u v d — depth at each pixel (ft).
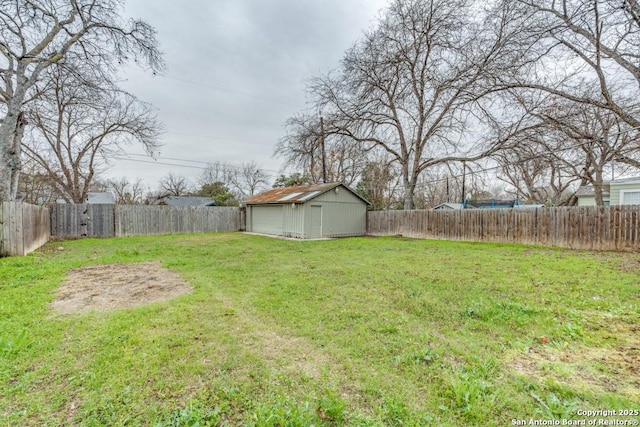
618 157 25.99
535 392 7.08
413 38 47.24
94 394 7.16
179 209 54.34
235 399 7.00
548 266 21.62
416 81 49.24
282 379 7.80
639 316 11.83
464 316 12.07
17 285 16.63
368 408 6.67
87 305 13.57
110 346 9.52
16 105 30.73
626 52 23.41
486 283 17.06
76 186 61.00
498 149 40.60
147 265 23.15
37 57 31.99
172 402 6.89
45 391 7.25
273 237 47.55
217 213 58.80
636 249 28.19
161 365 8.44
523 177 63.72
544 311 12.34
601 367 8.14
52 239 42.50
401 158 55.26
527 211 35.60
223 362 8.64
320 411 6.52
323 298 14.58
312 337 10.29
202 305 13.56
